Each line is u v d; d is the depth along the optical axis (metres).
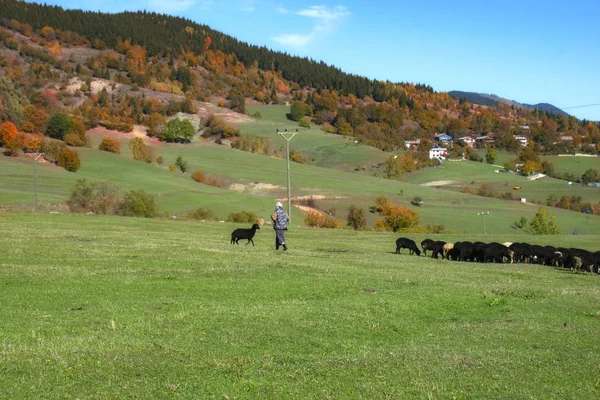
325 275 19.02
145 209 65.38
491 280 21.17
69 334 10.84
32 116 149.62
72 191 66.62
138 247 24.84
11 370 8.60
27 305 13.13
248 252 25.09
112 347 9.93
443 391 8.38
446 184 171.62
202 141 191.50
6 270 17.36
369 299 15.19
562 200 140.12
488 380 8.89
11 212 44.69
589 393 8.48
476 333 12.10
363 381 8.68
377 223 95.44
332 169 174.62
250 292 15.69
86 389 8.04
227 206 95.38
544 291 18.22
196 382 8.42
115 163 127.69
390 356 10.04
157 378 8.53
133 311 12.90
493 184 171.50
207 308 13.38
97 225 37.66
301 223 90.12
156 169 128.75
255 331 11.42
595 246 44.41
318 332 11.65
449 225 105.94
